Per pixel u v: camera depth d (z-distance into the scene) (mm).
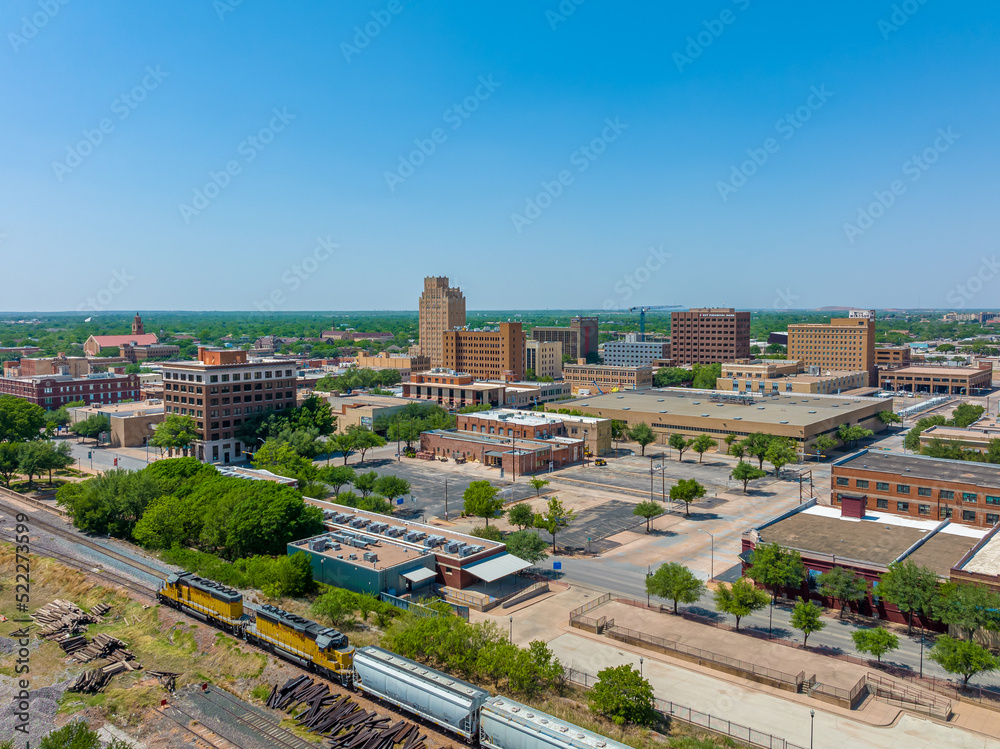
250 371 196750
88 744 57594
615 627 85062
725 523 132000
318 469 150500
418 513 138625
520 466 174875
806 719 65312
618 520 134000
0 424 192500
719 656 76625
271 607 83500
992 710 66875
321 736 63844
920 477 119438
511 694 69375
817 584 93688
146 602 93375
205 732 64688
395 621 83750
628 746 54625
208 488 121562
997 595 75812
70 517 133750
